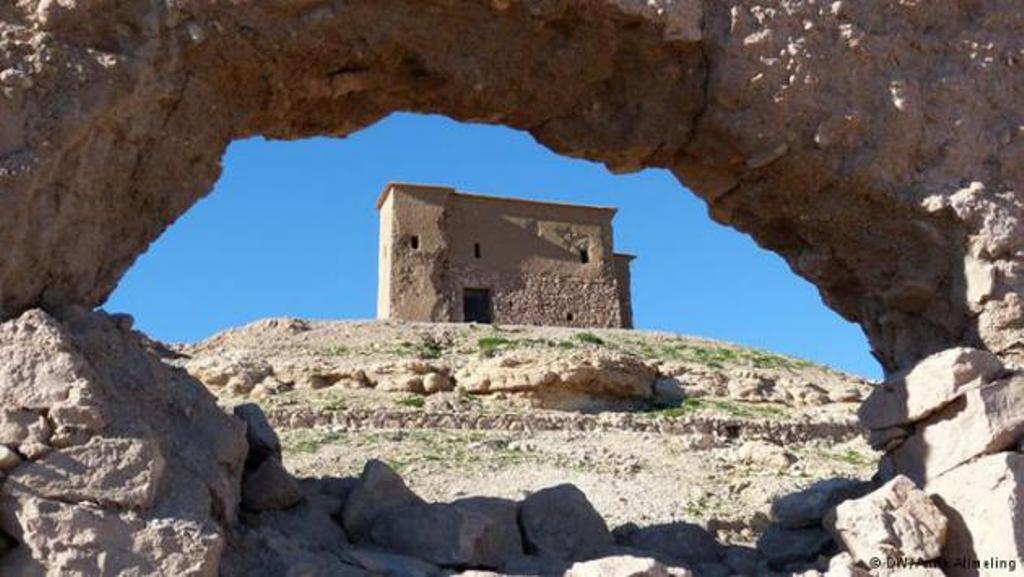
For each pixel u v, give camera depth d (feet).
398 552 21.13
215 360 73.10
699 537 25.18
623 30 23.09
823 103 23.85
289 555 18.93
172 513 16.53
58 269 19.03
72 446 16.31
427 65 22.86
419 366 72.64
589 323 135.33
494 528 21.75
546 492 23.73
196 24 19.86
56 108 18.20
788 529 24.64
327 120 24.56
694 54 23.70
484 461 49.65
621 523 38.04
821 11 24.16
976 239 23.62
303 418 59.36
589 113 24.90
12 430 16.16
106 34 19.13
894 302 25.40
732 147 24.64
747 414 72.23
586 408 72.02
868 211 24.91
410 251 128.06
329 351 80.23
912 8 24.90
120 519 15.99
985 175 24.44
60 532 15.64
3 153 17.65
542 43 23.13
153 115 20.08
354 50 22.12
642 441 58.44
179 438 18.69
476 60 23.11
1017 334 23.21
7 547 15.84
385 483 23.18
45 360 16.79
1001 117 25.05
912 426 22.88
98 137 19.08
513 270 133.49
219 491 18.31
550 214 138.00
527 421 62.64
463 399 69.87
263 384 68.54
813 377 86.69
